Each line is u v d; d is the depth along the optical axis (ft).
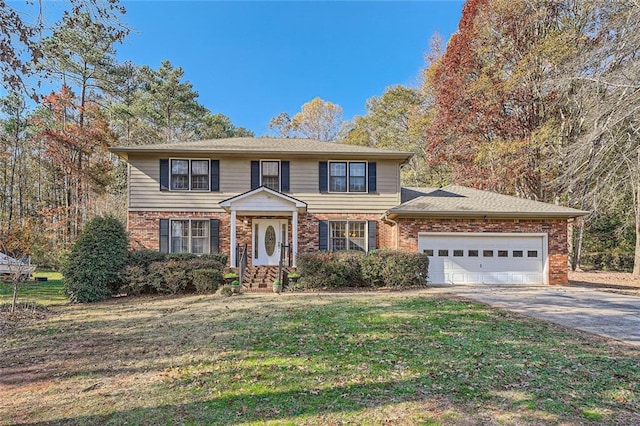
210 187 51.29
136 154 50.65
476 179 72.33
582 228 78.02
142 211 50.21
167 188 50.72
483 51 71.56
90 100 81.61
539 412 12.37
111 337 23.32
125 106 92.43
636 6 42.60
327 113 136.05
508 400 13.29
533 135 66.23
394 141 110.93
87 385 15.69
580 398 13.43
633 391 14.03
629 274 68.13
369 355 18.56
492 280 47.06
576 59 50.01
